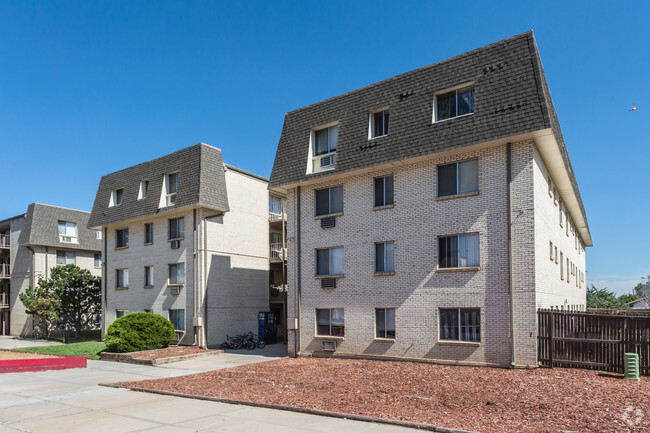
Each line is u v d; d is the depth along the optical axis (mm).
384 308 19250
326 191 21562
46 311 34062
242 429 9445
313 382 14461
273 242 34094
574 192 22797
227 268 28516
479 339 16812
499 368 16078
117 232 32562
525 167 16344
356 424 9609
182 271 28188
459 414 10039
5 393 14461
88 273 36844
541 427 8859
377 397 12000
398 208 19156
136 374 18094
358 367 17312
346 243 20516
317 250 21578
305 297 21594
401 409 10594
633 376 13289
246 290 29531
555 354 15477
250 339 26719
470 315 17141
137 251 30766
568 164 21391
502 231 16625
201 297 26906
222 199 27969
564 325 15398
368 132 20031
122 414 11133
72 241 42094
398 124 19109
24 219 41625
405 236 18859
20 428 10125
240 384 14469
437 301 17797
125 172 31906
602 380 13227
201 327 26594
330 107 21766
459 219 17578
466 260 17453
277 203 33750
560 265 22188
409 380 14375
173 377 16578
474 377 14555
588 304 48375
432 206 18281
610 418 9344
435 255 18016
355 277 20094
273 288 33000
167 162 29266
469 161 17688
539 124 15469
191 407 11656
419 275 18344
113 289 32094
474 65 17812
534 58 16422
